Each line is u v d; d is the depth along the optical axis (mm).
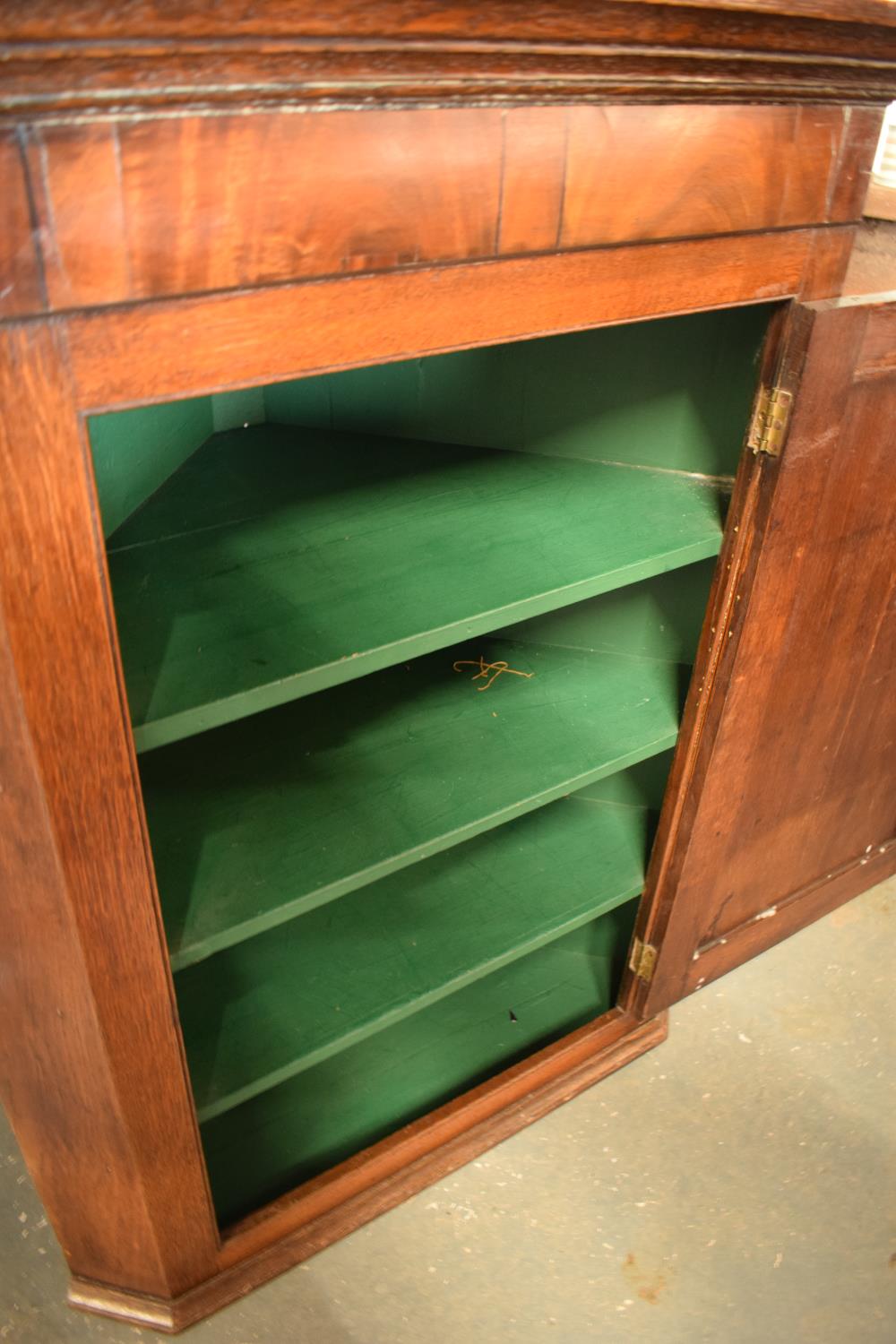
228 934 1237
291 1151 1695
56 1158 1300
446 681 1750
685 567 1692
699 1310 1526
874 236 1479
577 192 917
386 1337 1483
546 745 1604
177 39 647
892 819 2090
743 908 1882
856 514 1396
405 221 837
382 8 698
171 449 1535
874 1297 1548
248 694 1112
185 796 1464
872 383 1264
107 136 677
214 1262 1491
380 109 777
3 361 709
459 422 1644
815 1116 1803
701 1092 1833
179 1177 1336
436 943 1662
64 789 918
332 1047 1481
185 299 765
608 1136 1756
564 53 807
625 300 1021
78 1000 1083
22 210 669
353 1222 1597
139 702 1089
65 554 808
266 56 692
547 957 2068
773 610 1399
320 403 1679
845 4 905
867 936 2133
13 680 835
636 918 1936
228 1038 1490
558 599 1316
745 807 1657
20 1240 1590
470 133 829
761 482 1281
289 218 779
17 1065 1186
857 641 1588
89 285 717
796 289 1151
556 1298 1535
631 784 1979
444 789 1505
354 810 1450
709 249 1048
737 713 1480
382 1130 1738
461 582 1319
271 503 1484
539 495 1523
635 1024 1878
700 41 866
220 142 721
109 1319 1488
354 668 1181
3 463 744
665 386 1504
